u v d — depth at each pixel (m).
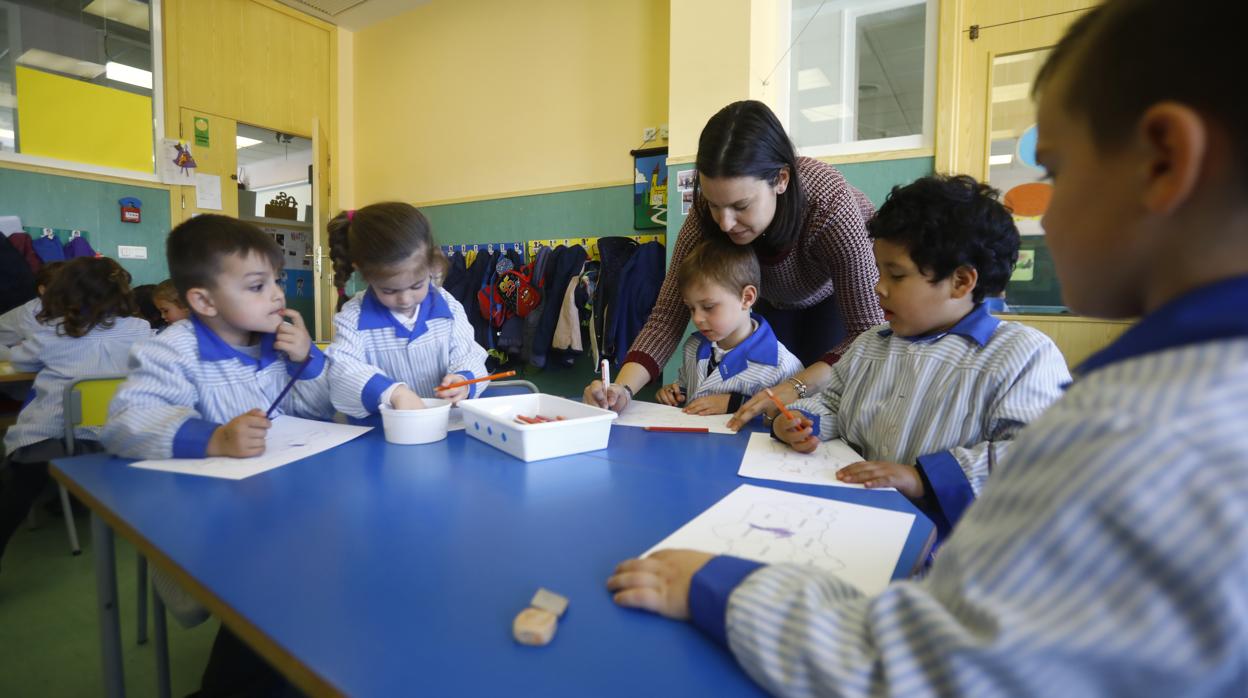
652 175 3.35
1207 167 0.30
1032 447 0.32
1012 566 0.29
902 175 2.55
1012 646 0.28
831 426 1.16
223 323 1.20
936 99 2.51
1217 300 0.29
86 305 2.12
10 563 1.88
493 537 0.61
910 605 0.34
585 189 3.63
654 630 0.44
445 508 0.69
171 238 1.12
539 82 3.80
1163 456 0.26
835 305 1.67
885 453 1.05
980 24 2.44
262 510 0.68
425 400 1.14
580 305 3.41
